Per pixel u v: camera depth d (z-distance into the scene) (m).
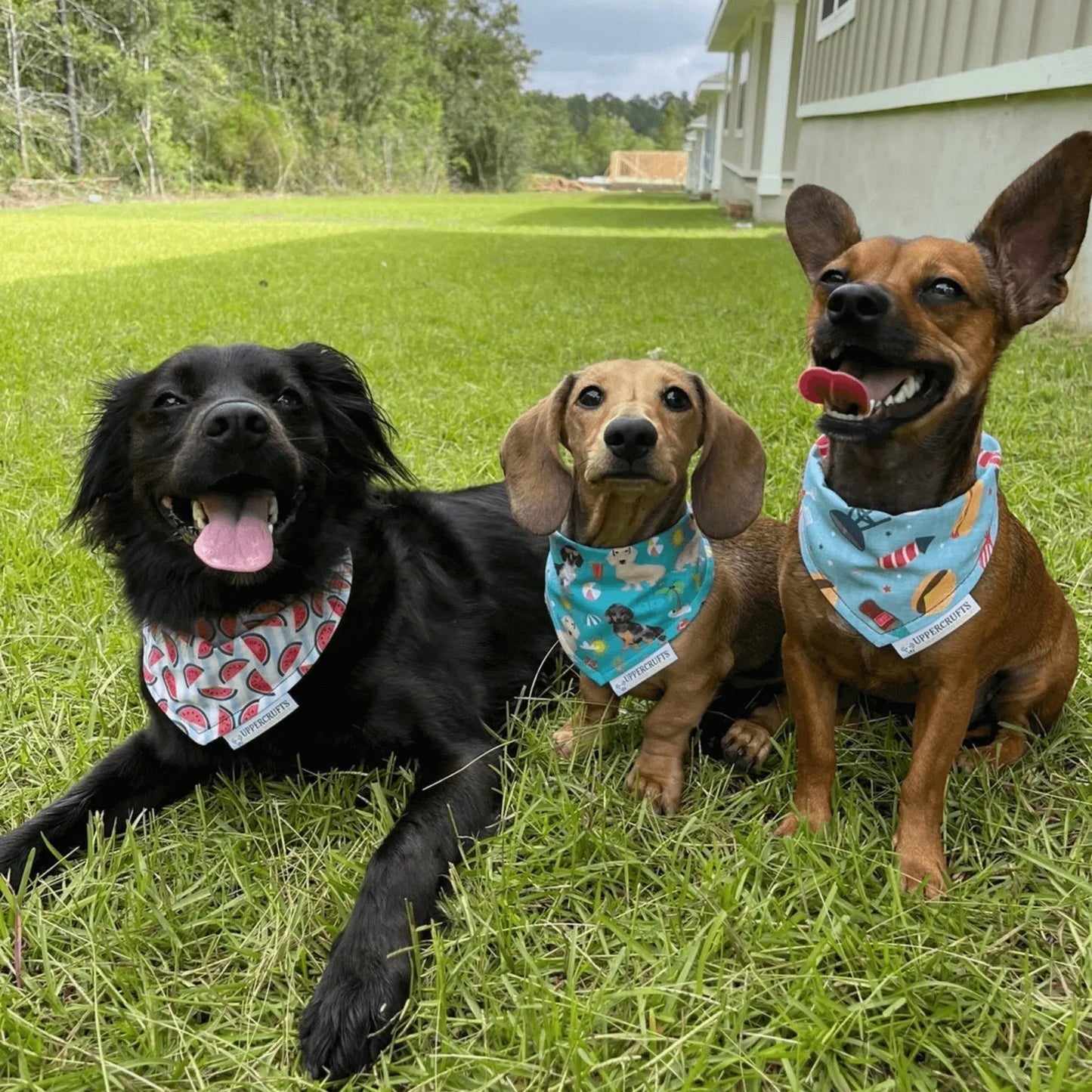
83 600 0.86
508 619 0.79
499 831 0.60
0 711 0.70
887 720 0.69
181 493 0.60
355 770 0.66
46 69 8.20
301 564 0.63
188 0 9.49
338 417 0.71
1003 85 1.94
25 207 7.28
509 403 1.42
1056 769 0.64
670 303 2.39
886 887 0.53
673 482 0.62
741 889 0.52
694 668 0.64
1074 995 0.46
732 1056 0.43
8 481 1.13
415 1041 0.46
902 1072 0.42
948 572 0.54
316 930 0.52
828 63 3.66
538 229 5.50
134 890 0.53
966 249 0.57
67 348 1.83
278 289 2.71
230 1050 0.45
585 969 0.49
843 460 0.60
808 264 0.66
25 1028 0.45
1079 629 0.78
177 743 0.63
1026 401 1.31
